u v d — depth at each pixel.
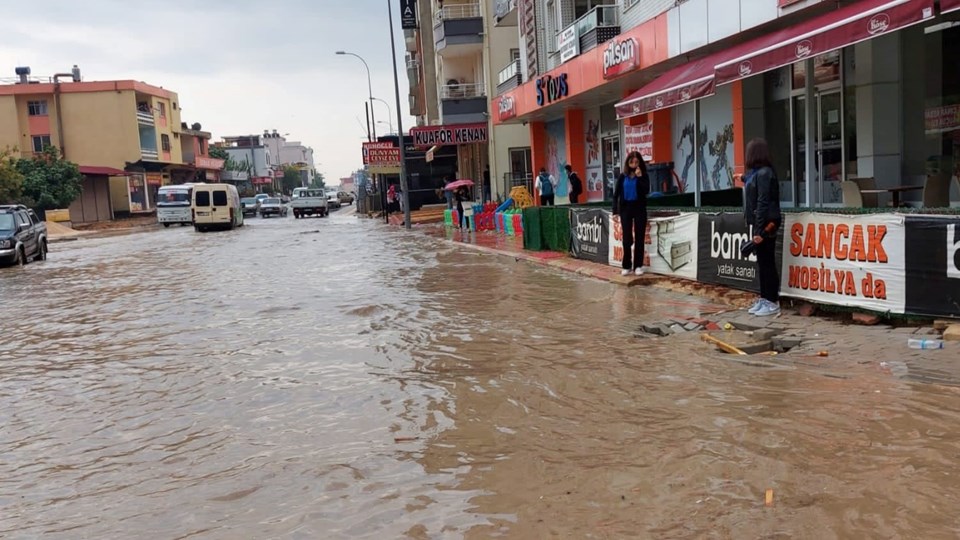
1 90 58.19
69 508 4.18
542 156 29.75
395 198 47.25
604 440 4.59
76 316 11.59
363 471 4.42
